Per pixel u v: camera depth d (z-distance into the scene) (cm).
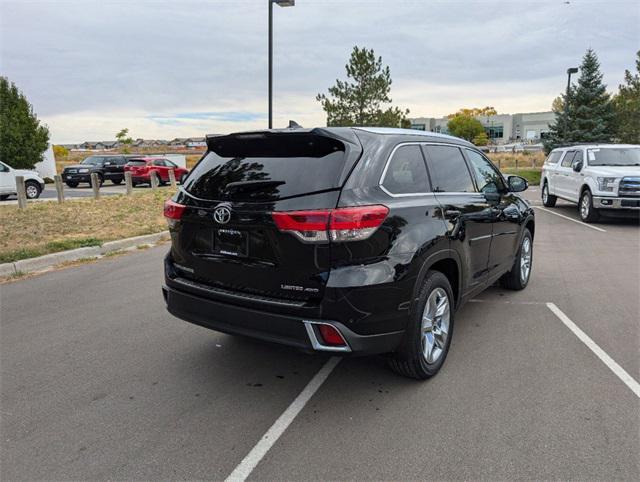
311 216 306
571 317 526
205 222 354
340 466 277
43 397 361
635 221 1295
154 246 965
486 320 520
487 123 12188
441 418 326
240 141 369
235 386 378
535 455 285
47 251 821
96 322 524
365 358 427
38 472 274
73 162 5475
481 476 267
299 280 318
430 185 396
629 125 3475
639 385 370
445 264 412
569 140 3731
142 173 2609
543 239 1016
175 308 386
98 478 269
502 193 539
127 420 329
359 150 333
